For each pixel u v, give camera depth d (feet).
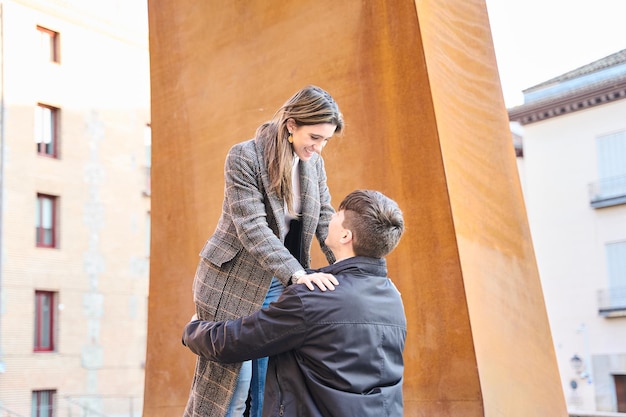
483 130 13.12
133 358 75.31
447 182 11.72
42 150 72.08
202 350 7.05
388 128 12.44
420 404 11.69
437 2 12.75
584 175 78.38
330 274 6.75
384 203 6.95
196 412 7.97
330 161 13.20
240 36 14.97
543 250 81.66
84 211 73.67
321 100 7.63
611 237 76.64
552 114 80.69
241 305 7.88
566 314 79.15
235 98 14.94
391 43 12.45
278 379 6.64
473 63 13.25
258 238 7.54
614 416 21.01
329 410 6.33
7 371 65.46
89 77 75.61
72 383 70.13
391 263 12.30
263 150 7.87
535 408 12.34
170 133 16.14
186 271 15.53
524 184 83.87
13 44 69.67
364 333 6.51
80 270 72.49
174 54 16.22
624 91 74.90
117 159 77.10
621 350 75.41
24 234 68.54
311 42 13.69
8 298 66.54
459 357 11.38
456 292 11.51
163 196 16.14
